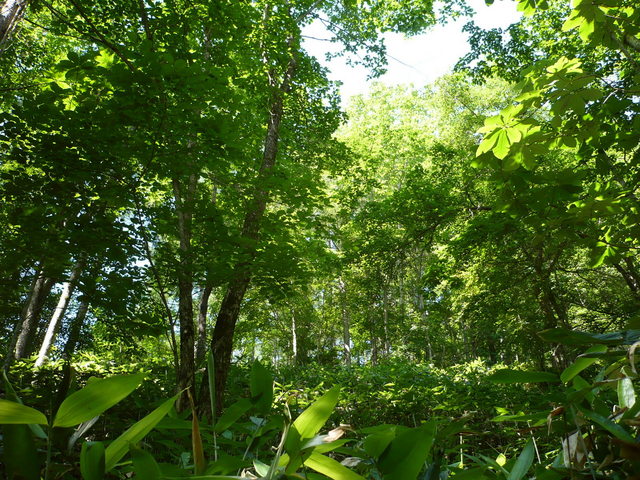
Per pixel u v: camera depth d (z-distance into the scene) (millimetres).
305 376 9844
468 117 18016
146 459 525
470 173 10492
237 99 5586
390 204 11570
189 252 5895
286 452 607
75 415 469
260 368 900
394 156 21391
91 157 5176
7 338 7562
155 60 4738
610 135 3262
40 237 4949
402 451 618
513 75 10906
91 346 9430
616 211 2672
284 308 21438
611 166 3650
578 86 2225
